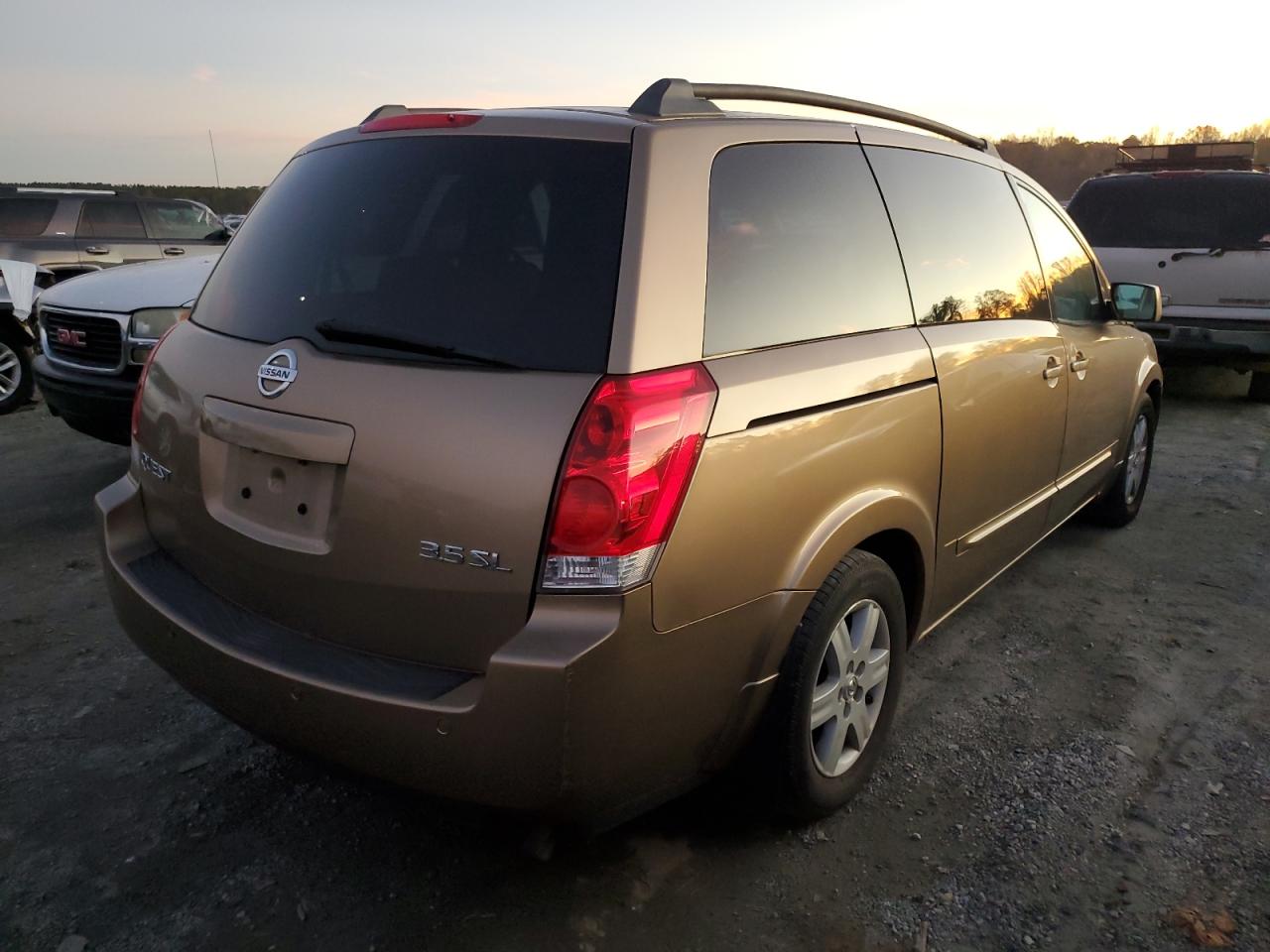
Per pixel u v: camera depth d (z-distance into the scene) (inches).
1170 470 252.2
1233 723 127.2
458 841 104.3
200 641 89.9
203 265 234.7
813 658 95.0
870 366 101.5
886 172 115.9
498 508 76.1
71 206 417.4
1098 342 167.0
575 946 89.4
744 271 91.0
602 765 79.1
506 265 84.5
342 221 96.0
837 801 105.6
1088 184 354.0
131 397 209.6
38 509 213.9
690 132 91.0
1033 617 160.9
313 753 85.4
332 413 83.5
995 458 129.5
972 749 121.3
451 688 78.4
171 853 101.7
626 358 78.3
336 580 83.9
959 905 94.3
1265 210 318.7
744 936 90.7
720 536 83.0
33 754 119.6
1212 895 95.3
